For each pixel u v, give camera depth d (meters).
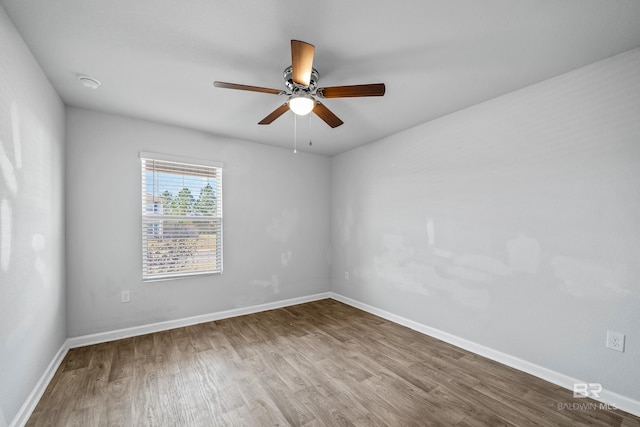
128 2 1.40
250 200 3.73
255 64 1.98
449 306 2.81
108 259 2.81
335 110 2.74
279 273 3.98
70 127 2.63
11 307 1.54
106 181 2.80
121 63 1.96
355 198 4.04
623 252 1.81
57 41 1.71
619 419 1.71
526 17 1.51
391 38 1.69
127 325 2.91
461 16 1.50
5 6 1.42
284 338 2.91
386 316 3.51
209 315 3.39
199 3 1.41
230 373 2.22
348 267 4.15
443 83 2.21
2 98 1.46
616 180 1.83
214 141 3.44
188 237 3.28
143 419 1.71
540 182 2.18
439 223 2.92
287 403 1.86
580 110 1.99
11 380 1.54
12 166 1.57
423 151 3.09
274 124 3.12
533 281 2.21
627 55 1.80
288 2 1.40
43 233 2.02
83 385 2.04
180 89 2.33
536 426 1.66
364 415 1.75
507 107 2.38
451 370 2.28
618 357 1.82
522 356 2.27
